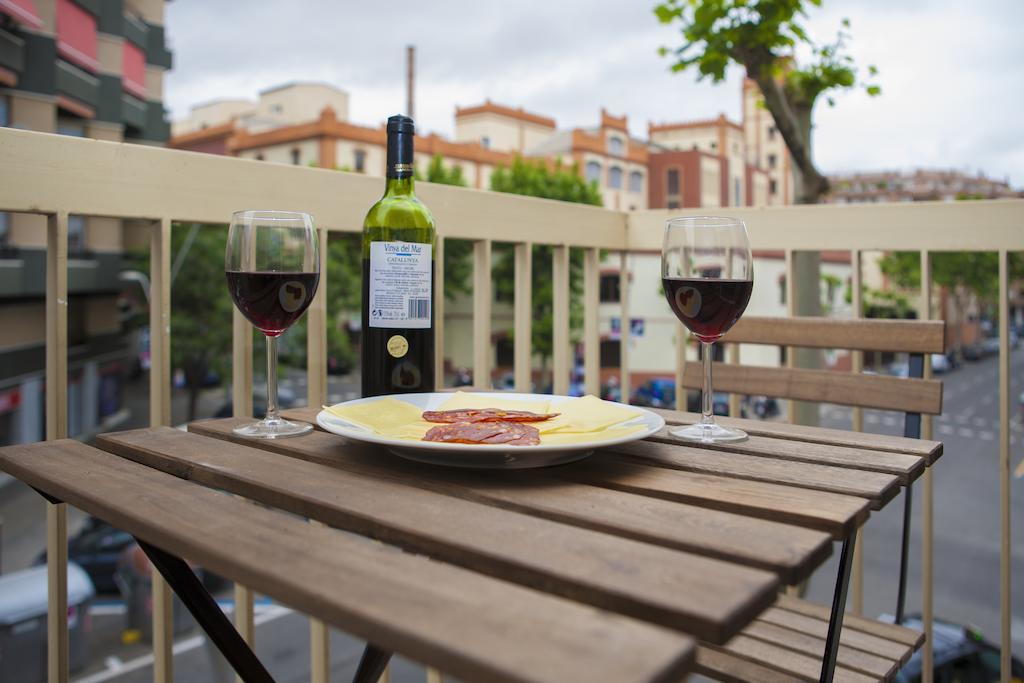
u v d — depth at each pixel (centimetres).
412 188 95
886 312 2153
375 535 46
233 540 41
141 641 657
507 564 39
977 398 2420
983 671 402
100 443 70
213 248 1498
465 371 1930
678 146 3550
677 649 29
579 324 1691
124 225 1681
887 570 827
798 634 93
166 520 45
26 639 562
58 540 93
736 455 66
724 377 115
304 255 75
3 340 1149
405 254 90
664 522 46
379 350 89
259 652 613
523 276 157
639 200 3139
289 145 2791
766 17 306
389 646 30
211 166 108
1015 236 132
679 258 73
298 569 37
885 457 64
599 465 62
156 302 105
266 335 78
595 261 180
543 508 49
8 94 1144
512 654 28
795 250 159
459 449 55
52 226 94
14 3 1058
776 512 48
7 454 65
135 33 1518
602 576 37
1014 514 1111
